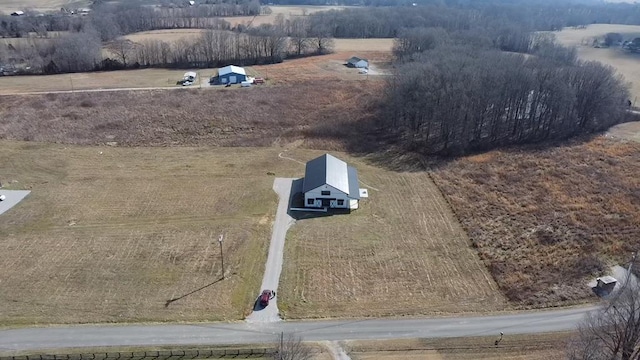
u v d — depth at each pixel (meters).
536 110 91.69
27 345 41.84
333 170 69.62
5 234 58.41
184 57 135.25
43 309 46.25
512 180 74.19
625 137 91.00
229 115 97.62
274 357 39.22
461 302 48.66
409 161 81.62
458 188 72.06
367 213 65.25
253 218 62.91
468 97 84.12
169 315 45.97
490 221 63.03
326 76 121.44
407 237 59.72
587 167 78.12
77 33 140.00
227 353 41.62
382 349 42.47
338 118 97.75
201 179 73.50
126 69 130.25
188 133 90.88
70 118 94.75
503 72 88.69
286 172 76.44
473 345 43.03
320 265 53.94
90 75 123.62
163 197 67.81
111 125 92.44
